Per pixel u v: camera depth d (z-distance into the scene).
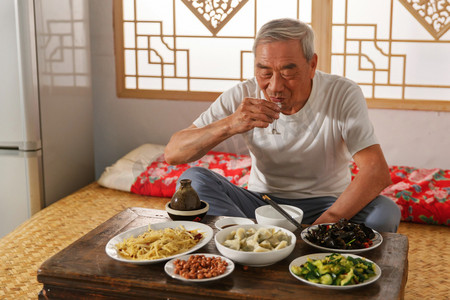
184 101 3.91
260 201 2.41
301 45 1.97
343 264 1.51
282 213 1.90
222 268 1.53
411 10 3.48
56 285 1.58
